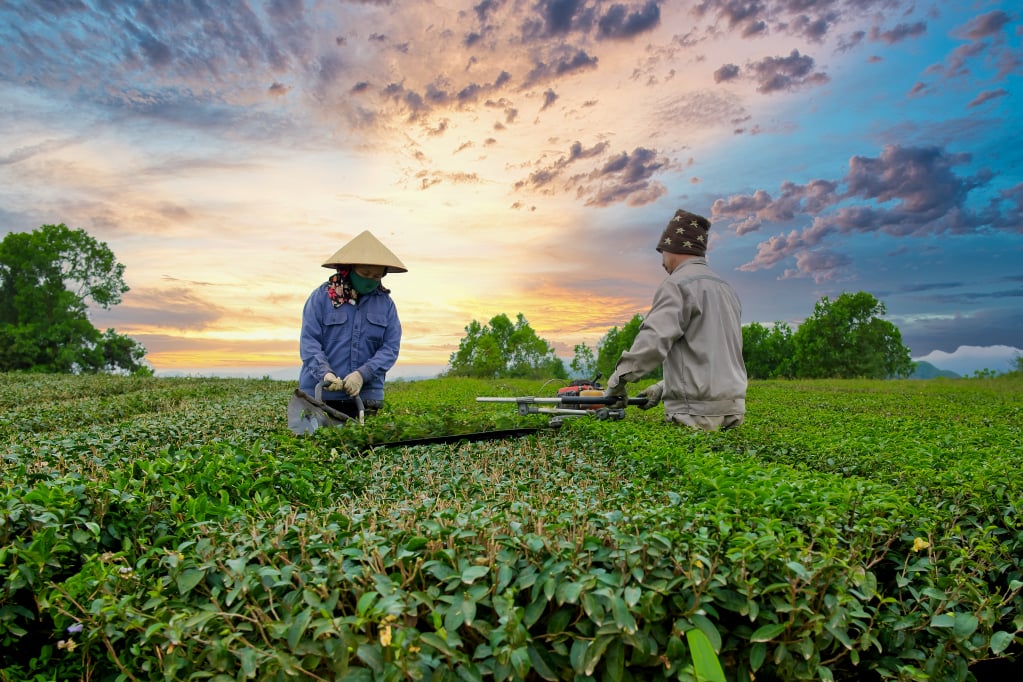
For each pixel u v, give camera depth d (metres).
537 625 2.08
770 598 2.19
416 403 10.71
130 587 2.30
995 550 2.96
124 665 2.34
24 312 36.88
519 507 2.58
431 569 2.06
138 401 11.16
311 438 5.22
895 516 2.88
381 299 6.73
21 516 2.63
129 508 2.83
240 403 10.56
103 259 39.00
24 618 2.65
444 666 1.90
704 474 3.41
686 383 5.29
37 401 13.59
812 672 2.16
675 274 5.32
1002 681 2.94
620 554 2.15
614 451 4.64
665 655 2.03
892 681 2.46
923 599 2.63
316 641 1.94
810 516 2.75
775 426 6.98
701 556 2.12
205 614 2.00
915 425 7.13
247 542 2.34
